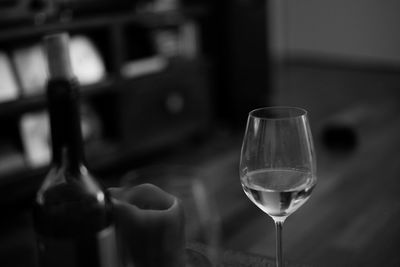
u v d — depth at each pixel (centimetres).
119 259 67
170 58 309
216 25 335
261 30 346
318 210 217
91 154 265
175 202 68
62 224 64
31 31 236
